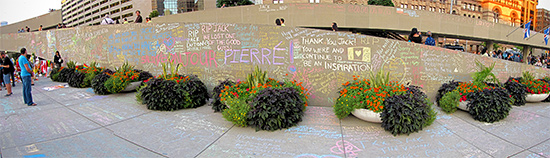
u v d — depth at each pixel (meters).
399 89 4.63
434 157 3.52
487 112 4.82
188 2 73.88
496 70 6.59
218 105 5.40
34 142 3.81
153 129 4.44
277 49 6.07
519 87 6.05
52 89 8.13
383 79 5.14
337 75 5.88
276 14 22.33
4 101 6.47
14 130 4.31
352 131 4.39
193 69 6.99
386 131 4.38
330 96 5.94
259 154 3.55
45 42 14.18
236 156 3.49
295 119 4.61
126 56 8.71
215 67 6.70
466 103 5.17
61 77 9.80
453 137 4.20
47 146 3.68
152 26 7.68
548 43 38.91
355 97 4.66
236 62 6.45
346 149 3.72
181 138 4.07
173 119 4.96
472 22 28.81
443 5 54.25
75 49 11.62
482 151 3.74
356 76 5.82
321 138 4.11
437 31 26.06
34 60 13.91
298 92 4.92
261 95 4.33
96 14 100.75
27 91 5.89
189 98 5.60
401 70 5.90
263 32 6.13
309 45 5.91
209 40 6.70
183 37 7.06
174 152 3.59
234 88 5.10
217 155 3.52
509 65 6.71
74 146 3.70
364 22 22.64
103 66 9.84
